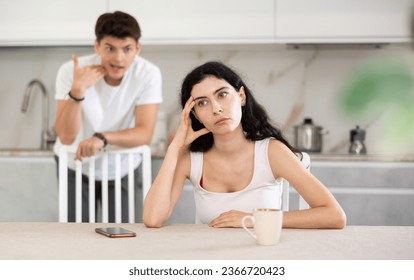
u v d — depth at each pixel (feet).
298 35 10.59
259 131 5.57
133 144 8.11
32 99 12.16
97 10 10.83
